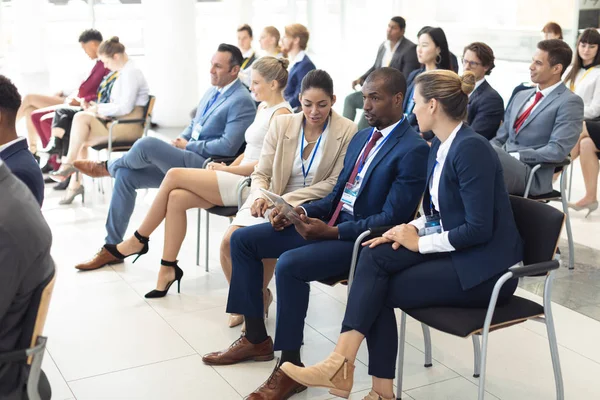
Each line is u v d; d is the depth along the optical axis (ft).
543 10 28.04
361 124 21.30
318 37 38.37
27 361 6.39
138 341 11.27
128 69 18.86
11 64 35.35
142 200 19.26
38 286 6.41
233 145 14.48
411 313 8.75
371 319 8.85
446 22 33.06
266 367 10.50
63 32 38.81
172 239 12.78
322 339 11.41
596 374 10.27
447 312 8.48
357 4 36.65
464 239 8.37
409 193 9.64
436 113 8.58
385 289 8.90
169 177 12.84
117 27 36.83
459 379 10.16
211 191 12.71
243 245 10.33
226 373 10.32
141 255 15.17
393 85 9.64
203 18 40.52
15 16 33.73
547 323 8.68
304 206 10.66
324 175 11.26
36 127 20.85
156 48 26.61
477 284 8.41
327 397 9.65
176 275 12.97
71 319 12.00
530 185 13.84
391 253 8.87
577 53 18.45
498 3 30.40
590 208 17.67
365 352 10.97
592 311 12.43
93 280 13.76
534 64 14.16
